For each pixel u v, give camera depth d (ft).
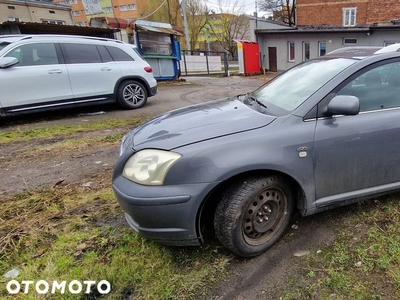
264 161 6.25
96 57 21.13
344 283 5.94
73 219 8.49
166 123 7.73
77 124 19.03
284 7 107.76
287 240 7.34
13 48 17.94
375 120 7.27
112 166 12.48
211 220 7.07
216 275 6.36
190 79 51.24
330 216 8.16
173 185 6.04
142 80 23.47
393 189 7.97
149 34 39.83
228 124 6.93
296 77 8.68
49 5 58.70
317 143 6.75
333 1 75.36
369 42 56.18
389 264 6.32
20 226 8.20
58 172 11.96
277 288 5.96
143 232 6.44
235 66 89.92
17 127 18.45
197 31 126.41
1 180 11.29
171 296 5.86
